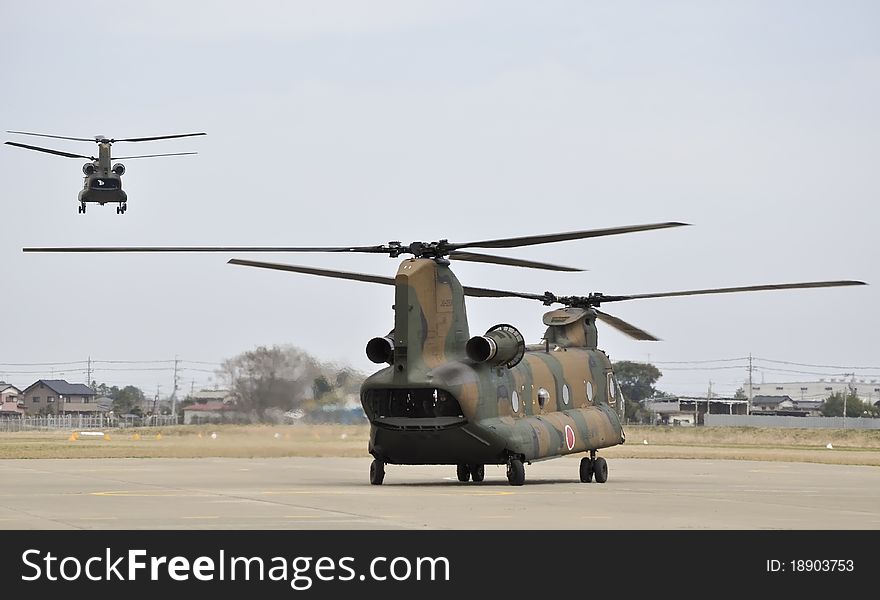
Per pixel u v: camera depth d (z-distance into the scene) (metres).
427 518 53.38
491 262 87.81
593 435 91.12
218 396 185.62
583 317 98.38
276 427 177.12
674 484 86.50
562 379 91.12
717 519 54.31
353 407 179.25
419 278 80.06
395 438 79.62
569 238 77.88
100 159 198.00
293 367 181.38
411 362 79.00
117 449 149.50
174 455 139.00
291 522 51.34
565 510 58.09
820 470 115.69
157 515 54.56
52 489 73.44
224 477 91.00
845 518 56.06
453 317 82.19
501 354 80.94
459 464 83.12
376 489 75.00
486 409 80.00
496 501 63.69
